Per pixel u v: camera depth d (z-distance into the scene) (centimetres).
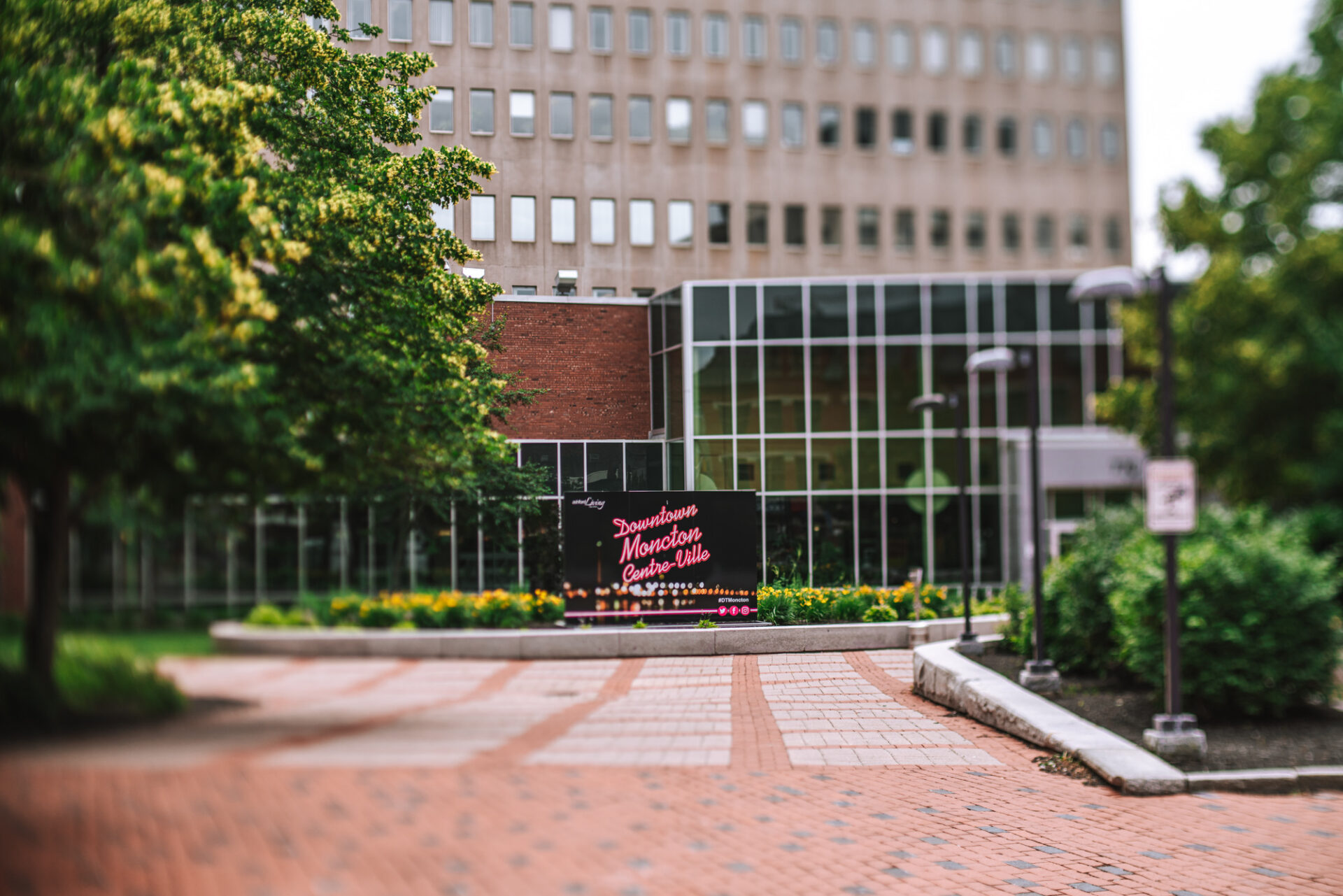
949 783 809
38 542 580
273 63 847
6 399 549
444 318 883
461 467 856
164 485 634
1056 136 5034
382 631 753
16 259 567
